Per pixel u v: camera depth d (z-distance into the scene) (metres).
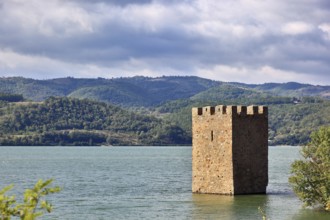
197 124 129.12
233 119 122.62
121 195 146.00
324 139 109.19
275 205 115.75
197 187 129.62
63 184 185.38
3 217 35.19
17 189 167.50
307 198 109.75
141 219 106.06
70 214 113.00
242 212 108.31
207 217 104.62
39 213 35.97
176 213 110.50
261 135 125.44
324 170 108.12
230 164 123.06
